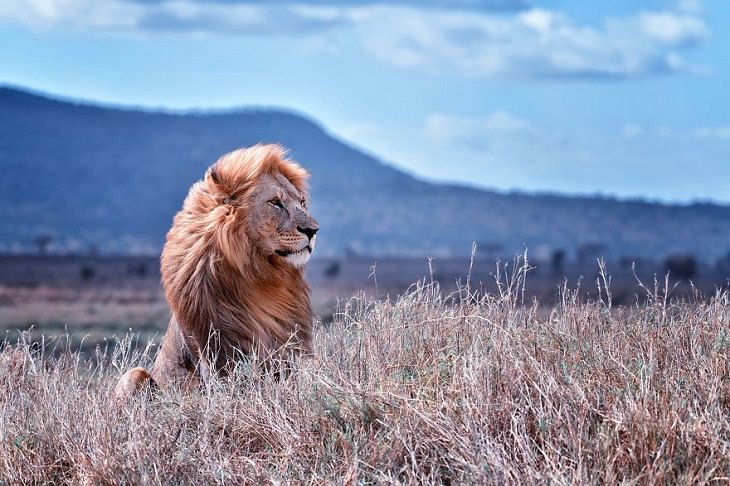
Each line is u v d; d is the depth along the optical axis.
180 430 17.09
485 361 16.28
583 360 16.98
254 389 18.00
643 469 13.41
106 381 21.23
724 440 13.86
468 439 14.39
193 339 21.03
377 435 15.27
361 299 22.45
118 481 15.34
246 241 21.11
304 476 15.10
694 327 18.12
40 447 16.86
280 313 21.62
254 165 21.66
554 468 13.48
